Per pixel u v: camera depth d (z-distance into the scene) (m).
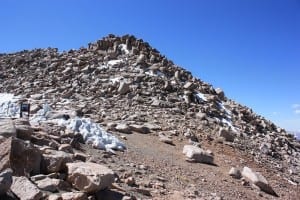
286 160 27.39
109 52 44.28
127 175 13.27
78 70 40.22
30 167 10.09
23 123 14.52
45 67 44.12
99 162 13.79
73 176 10.20
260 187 18.23
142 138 21.28
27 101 28.72
